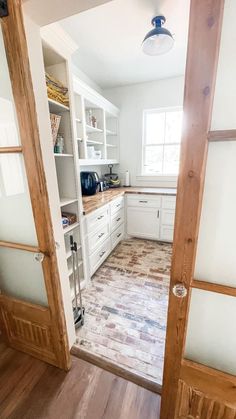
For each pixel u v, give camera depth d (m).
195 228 0.72
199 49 0.57
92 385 1.24
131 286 2.17
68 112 1.67
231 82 0.59
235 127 0.62
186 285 0.79
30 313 1.29
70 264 1.94
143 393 1.19
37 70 1.02
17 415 1.10
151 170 3.65
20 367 1.35
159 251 2.96
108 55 2.30
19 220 1.14
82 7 0.89
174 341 0.88
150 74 2.89
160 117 3.38
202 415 0.95
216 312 0.81
